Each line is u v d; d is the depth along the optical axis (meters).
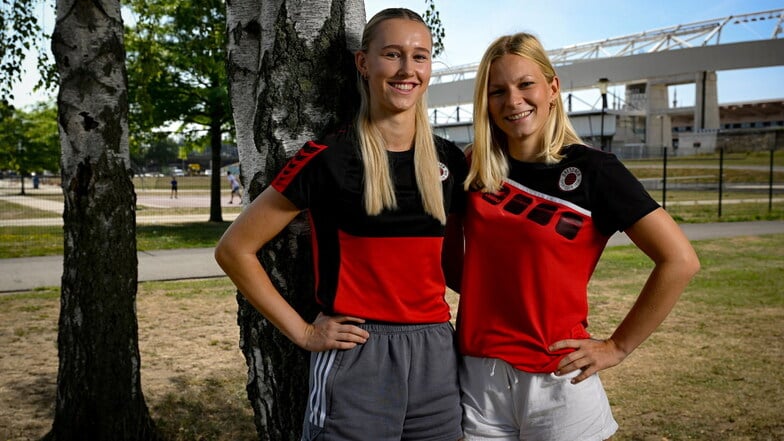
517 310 2.02
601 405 2.05
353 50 2.25
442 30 7.21
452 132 67.56
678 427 3.96
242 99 2.31
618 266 10.16
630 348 1.97
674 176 42.31
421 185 1.86
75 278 3.61
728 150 64.19
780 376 4.87
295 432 2.26
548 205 2.00
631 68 65.56
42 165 37.38
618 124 71.81
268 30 2.18
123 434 3.68
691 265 1.88
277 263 2.19
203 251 12.20
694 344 5.72
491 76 2.09
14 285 8.77
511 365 2.03
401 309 1.88
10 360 5.45
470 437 2.09
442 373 1.96
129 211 3.74
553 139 2.09
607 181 1.95
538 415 2.01
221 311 7.19
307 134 2.17
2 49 5.95
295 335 1.86
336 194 1.82
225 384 4.84
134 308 3.79
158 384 4.82
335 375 1.85
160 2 14.40
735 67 62.16
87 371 3.60
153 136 18.05
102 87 3.58
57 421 3.67
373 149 1.82
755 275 9.12
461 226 2.22
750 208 22.31
